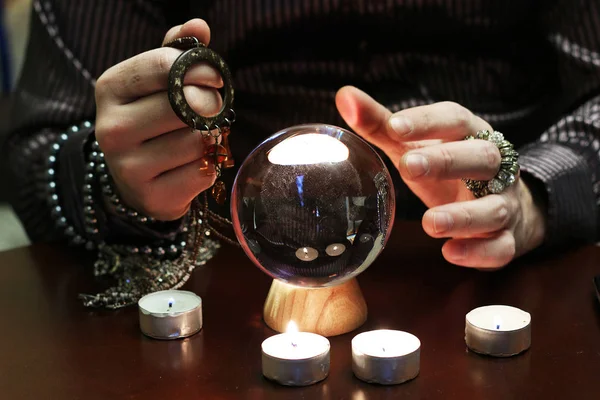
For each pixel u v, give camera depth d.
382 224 0.61
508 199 0.73
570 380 0.55
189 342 0.62
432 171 0.67
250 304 0.69
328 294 0.63
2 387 0.55
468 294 0.70
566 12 1.00
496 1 0.97
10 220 1.39
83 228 0.82
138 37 0.99
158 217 0.75
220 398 0.54
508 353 0.58
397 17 0.95
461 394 0.53
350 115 0.73
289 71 0.97
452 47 1.00
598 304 0.67
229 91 0.64
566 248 0.83
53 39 0.97
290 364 0.55
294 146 0.60
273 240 0.59
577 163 0.86
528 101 1.06
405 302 0.69
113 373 0.57
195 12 1.00
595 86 0.97
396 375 0.54
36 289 0.73
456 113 0.72
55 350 0.61
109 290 0.71
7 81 1.70
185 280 0.74
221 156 0.65
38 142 0.93
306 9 0.94
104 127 0.66
